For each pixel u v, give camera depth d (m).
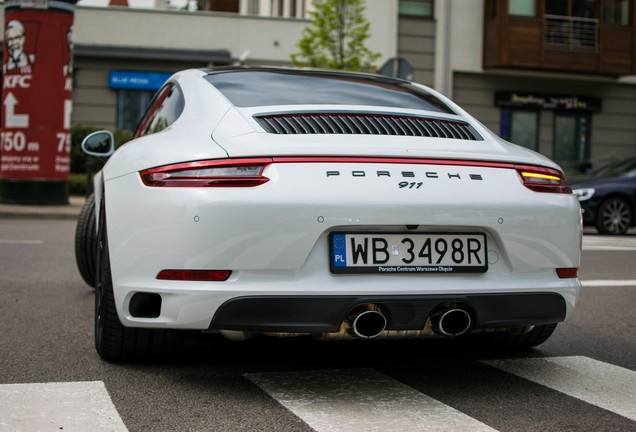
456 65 21.22
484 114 21.61
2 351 3.39
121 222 2.82
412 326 2.68
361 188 2.63
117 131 17.91
